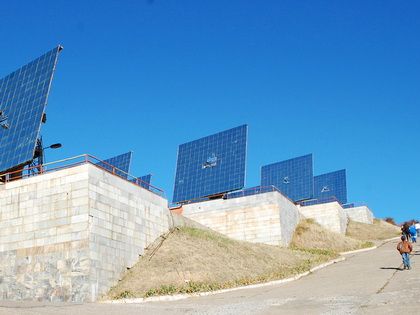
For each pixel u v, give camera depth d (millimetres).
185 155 59750
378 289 25281
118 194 34000
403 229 53625
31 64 37719
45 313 22375
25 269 31328
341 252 49312
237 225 53156
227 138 57188
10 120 36219
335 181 82375
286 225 53562
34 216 32188
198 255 35188
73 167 32219
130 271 33062
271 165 74625
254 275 34281
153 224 37156
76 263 30031
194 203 55938
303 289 27984
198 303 25688
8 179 34375
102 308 24562
